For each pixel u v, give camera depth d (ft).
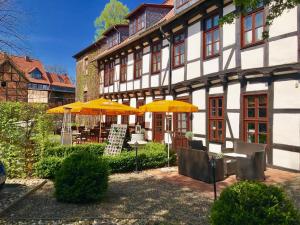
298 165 28.66
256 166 25.53
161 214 18.08
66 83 174.40
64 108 44.16
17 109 28.84
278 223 11.55
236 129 35.76
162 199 21.21
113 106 41.16
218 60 38.45
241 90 34.91
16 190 23.15
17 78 79.15
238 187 12.73
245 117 34.65
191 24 44.34
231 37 36.17
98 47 82.94
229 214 12.03
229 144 36.78
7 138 28.37
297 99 28.60
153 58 55.72
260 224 11.48
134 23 67.05
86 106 39.86
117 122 72.79
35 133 29.37
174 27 48.19
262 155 26.00
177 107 32.89
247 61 33.63
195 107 34.37
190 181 26.68
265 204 12.00
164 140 49.39
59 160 28.14
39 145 29.30
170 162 34.30
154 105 33.78
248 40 34.06
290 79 29.30
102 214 18.12
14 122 28.66
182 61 47.09
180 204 20.06
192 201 20.72
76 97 97.04
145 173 30.37
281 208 11.95
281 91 30.25
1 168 22.07
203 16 41.39
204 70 41.14
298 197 21.12
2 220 17.01
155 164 33.01
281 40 29.73
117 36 73.67
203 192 23.04
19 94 78.43
